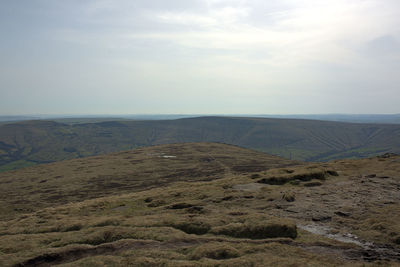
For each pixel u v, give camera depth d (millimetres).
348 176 45219
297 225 24531
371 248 19328
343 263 16859
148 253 19656
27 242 24828
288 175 43250
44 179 114188
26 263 20156
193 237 22484
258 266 16594
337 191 35312
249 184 42625
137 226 26625
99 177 112688
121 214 34125
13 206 76125
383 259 17375
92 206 40219
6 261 20438
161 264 17703
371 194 33281
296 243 20344
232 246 20125
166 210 33156
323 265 16391
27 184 107688
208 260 17812
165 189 51250
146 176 112125
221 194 37750
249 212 27953
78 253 21094
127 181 104000
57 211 39125
